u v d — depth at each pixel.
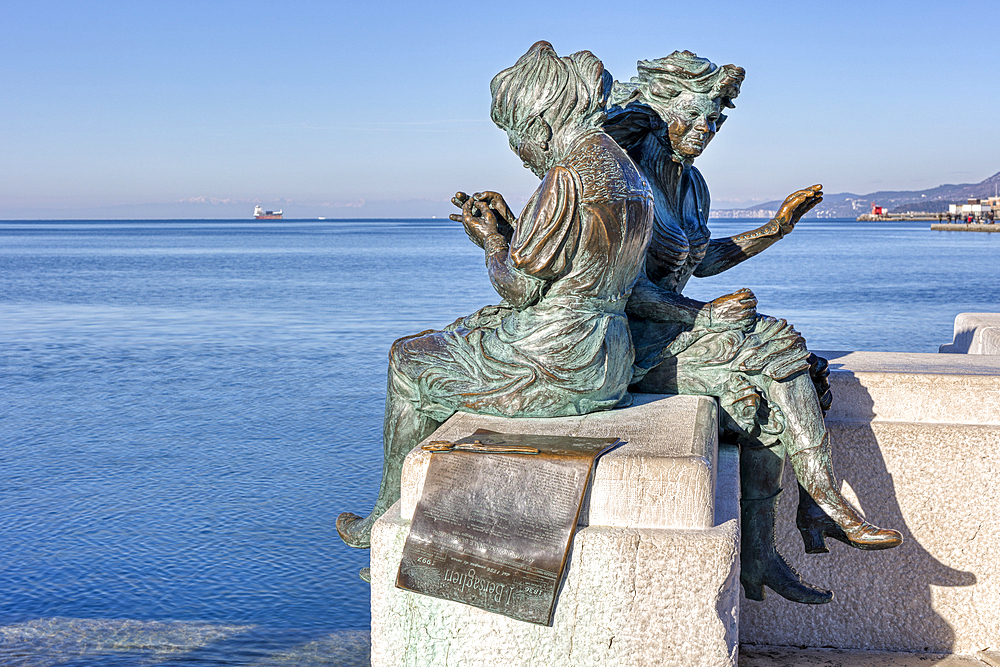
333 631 5.79
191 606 6.13
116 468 9.56
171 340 21.12
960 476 4.03
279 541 7.32
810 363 3.81
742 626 4.30
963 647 4.12
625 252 3.50
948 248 85.62
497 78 3.82
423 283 42.06
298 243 120.88
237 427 11.53
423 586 2.95
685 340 3.87
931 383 4.10
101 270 55.62
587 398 3.50
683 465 2.86
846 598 4.18
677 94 3.98
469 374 3.58
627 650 2.85
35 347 19.95
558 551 2.84
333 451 10.19
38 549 7.17
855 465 4.09
